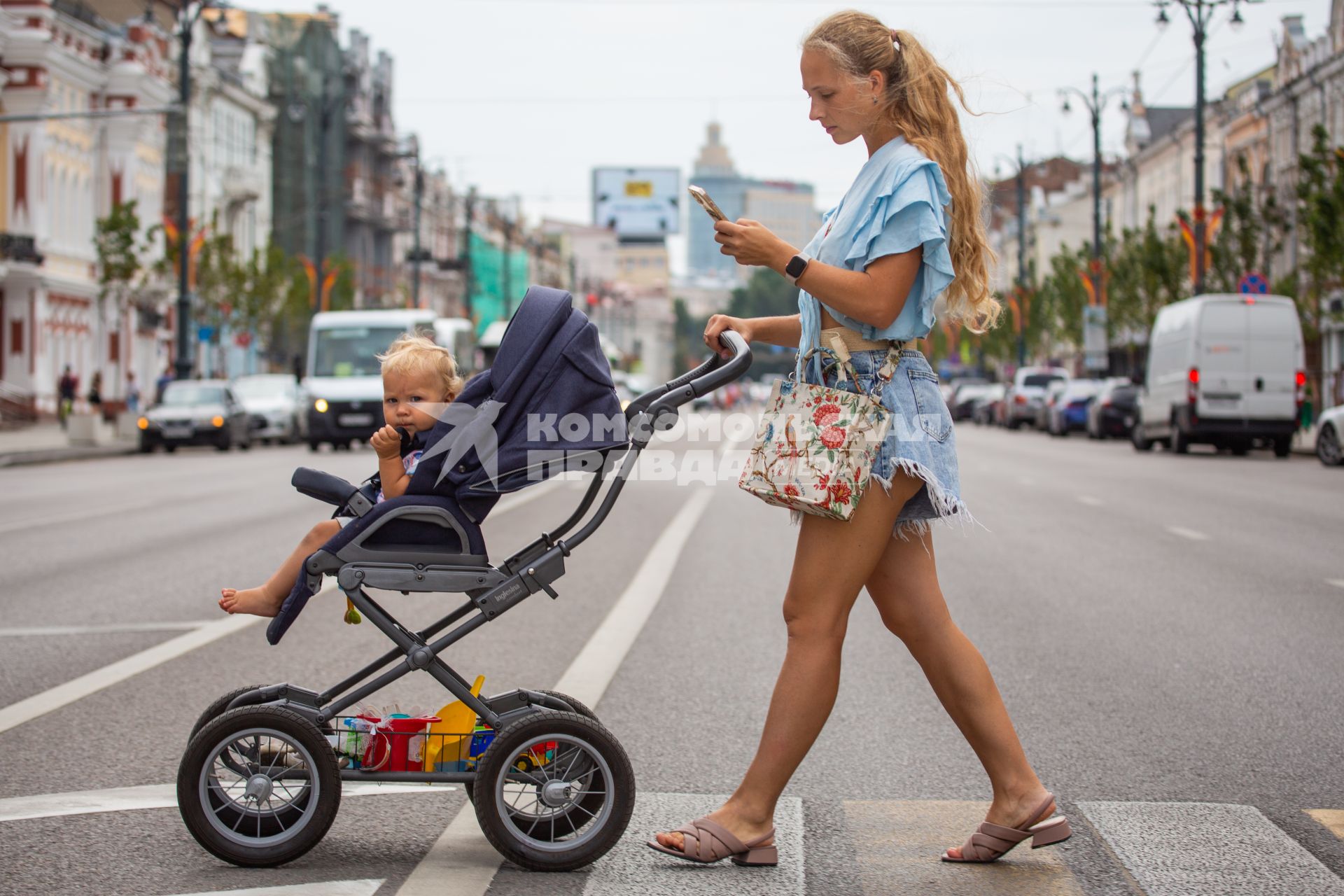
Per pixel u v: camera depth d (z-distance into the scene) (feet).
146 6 213.87
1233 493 73.72
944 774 19.86
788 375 15.94
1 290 180.86
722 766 20.11
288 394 155.74
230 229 256.73
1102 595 37.60
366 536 15.34
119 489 80.53
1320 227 126.00
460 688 15.69
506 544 49.52
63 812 17.58
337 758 15.57
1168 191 281.74
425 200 390.21
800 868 15.55
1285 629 32.14
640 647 29.99
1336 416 97.66
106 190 206.80
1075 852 16.25
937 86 15.49
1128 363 230.89
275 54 296.30
